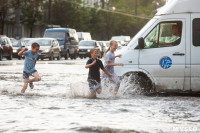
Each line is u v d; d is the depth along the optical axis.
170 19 27.27
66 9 148.50
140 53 27.19
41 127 15.66
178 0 27.36
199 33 26.86
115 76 26.16
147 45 27.28
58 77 41.06
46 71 50.03
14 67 57.38
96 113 19.25
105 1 187.12
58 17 147.75
